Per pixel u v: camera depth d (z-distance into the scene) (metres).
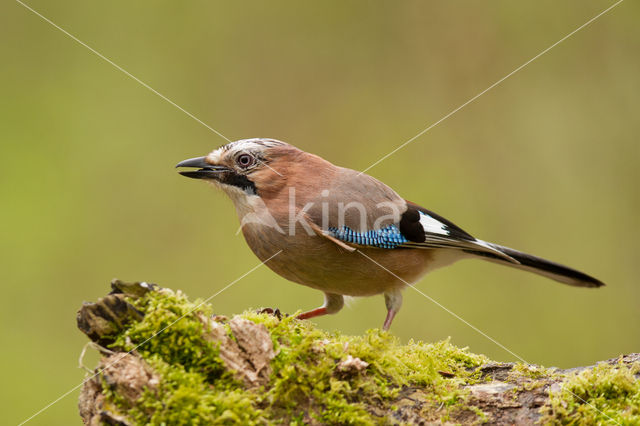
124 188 13.51
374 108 14.54
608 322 12.45
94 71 14.29
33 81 14.09
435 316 12.42
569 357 12.20
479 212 13.59
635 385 4.91
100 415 4.46
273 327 5.28
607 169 13.53
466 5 14.55
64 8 14.36
